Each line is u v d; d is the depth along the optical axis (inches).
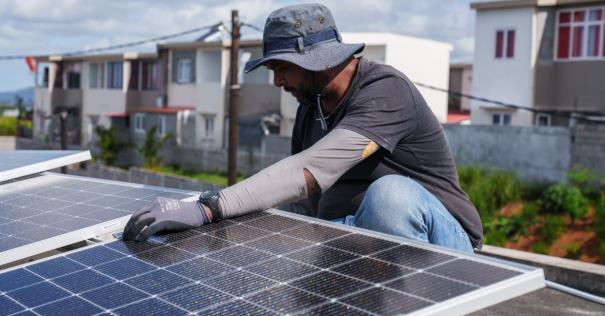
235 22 690.8
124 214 117.6
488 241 643.5
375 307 67.2
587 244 611.5
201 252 88.4
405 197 101.2
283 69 109.3
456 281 70.5
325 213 117.7
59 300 79.7
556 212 676.7
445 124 857.5
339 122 107.4
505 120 971.3
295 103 1182.9
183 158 1272.1
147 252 91.5
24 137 1897.1
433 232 104.0
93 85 1657.2
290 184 98.7
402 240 84.3
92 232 110.0
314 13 106.0
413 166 112.1
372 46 1146.0
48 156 160.1
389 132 103.4
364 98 104.7
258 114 1245.1
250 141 1243.2
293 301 70.9
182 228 96.9
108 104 1606.8
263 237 91.7
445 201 114.1
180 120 1362.0
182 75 1393.9
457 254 77.5
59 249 135.3
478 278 70.6
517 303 208.4
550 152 775.7
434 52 1208.8
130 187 139.0
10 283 88.3
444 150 114.0
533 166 787.4
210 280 79.0
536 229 653.9
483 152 828.0
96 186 143.8
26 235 111.3
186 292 76.4
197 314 70.9
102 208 123.8
